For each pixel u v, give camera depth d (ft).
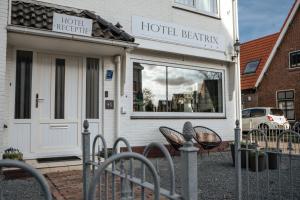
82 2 23.48
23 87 20.86
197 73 30.78
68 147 22.07
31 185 15.84
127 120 25.14
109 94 24.13
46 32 18.52
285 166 21.94
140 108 26.27
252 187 16.63
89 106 23.36
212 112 31.48
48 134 21.43
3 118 17.85
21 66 20.93
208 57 30.73
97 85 23.86
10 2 18.22
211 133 28.58
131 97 25.59
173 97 28.63
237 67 33.17
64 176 17.54
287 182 17.78
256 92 67.21
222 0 32.55
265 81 65.62
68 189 14.89
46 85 21.67
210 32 31.07
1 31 17.48
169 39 27.94
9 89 20.12
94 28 21.24
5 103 19.86
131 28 25.79
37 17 19.33
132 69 25.98
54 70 22.11
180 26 28.84
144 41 26.40
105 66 24.12
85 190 10.02
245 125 54.65
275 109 52.85
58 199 13.37
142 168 7.15
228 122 32.42
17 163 5.24
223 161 25.16
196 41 29.89
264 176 19.31
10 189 15.05
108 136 23.82
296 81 59.82
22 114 20.67
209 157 27.40
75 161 20.03
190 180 6.08
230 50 32.73
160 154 26.45
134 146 25.36
